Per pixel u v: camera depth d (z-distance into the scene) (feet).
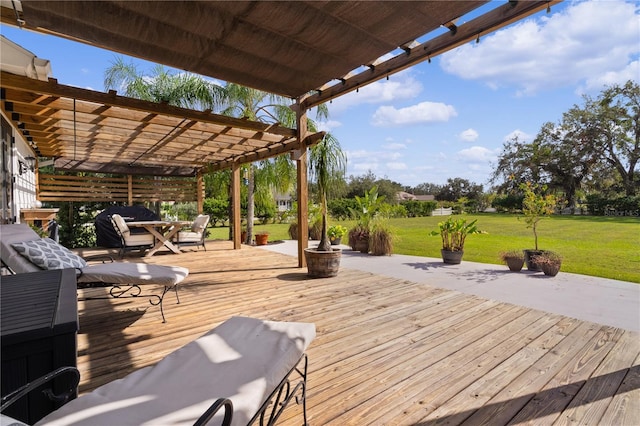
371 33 9.63
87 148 22.08
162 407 3.64
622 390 6.27
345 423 5.37
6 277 6.41
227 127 16.49
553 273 16.16
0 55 9.50
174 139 18.92
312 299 12.34
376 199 26.63
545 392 6.22
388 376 6.81
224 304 11.75
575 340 8.55
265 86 13.43
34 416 3.79
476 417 5.51
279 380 4.42
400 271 17.61
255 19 8.81
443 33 10.29
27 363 3.73
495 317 10.31
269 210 54.54
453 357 7.63
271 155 21.34
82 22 8.57
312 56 10.93
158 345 8.32
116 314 10.68
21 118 14.87
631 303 11.75
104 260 21.03
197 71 11.69
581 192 66.54
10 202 16.01
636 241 30.01
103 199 28.66
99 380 6.63
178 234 24.52
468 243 30.53
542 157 71.61
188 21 8.80
